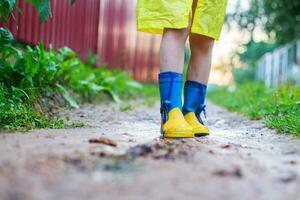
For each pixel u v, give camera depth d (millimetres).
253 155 1925
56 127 2670
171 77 2449
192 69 2658
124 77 6629
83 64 5359
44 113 3365
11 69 3342
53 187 1341
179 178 1456
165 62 2453
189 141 2320
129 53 8469
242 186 1393
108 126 2988
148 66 10055
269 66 13031
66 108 3854
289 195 1320
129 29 8359
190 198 1271
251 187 1387
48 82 3828
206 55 2645
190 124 2604
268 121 3318
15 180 1390
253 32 12438
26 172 1472
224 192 1330
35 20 4531
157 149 1906
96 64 6305
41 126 2637
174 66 2453
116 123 3234
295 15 10547
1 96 2764
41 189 1320
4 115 2582
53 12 4902
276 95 4391
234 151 2020
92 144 1966
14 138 2068
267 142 2428
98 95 5078
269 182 1449
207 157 1812
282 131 2877
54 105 3715
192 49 2654
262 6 11266
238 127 3381
